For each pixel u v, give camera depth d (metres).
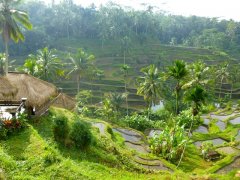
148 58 91.31
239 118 49.03
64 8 113.44
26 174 11.71
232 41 122.81
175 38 126.81
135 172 18.05
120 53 92.81
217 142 36.31
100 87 71.75
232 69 86.50
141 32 115.06
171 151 27.53
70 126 18.52
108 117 45.81
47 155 13.10
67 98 27.14
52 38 100.00
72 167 12.96
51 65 44.44
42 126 18.89
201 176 16.36
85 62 52.94
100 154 18.39
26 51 90.44
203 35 123.56
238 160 26.52
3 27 34.00
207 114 52.59
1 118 16.22
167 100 59.56
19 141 14.82
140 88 49.06
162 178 15.41
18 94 18.64
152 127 42.69
